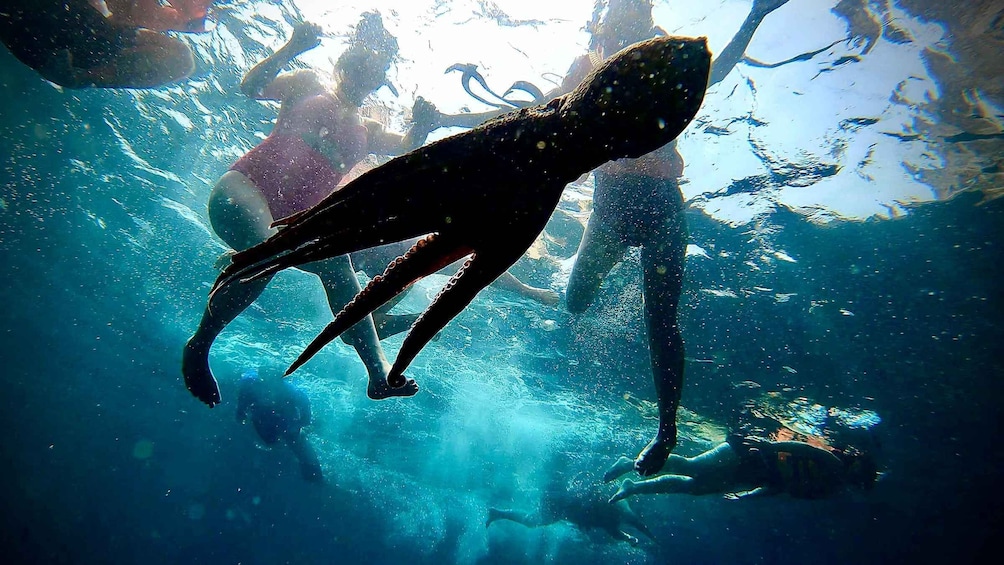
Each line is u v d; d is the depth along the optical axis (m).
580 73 5.38
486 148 1.25
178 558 61.06
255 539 69.19
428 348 16.16
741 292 11.02
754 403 13.61
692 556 52.78
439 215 1.20
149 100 10.41
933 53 6.28
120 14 4.96
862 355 12.01
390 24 6.86
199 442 55.66
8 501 56.09
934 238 9.49
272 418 20.28
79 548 52.41
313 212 1.21
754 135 7.68
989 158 7.96
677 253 5.01
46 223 17.75
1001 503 22.25
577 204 10.05
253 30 7.98
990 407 13.61
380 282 1.19
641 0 5.25
